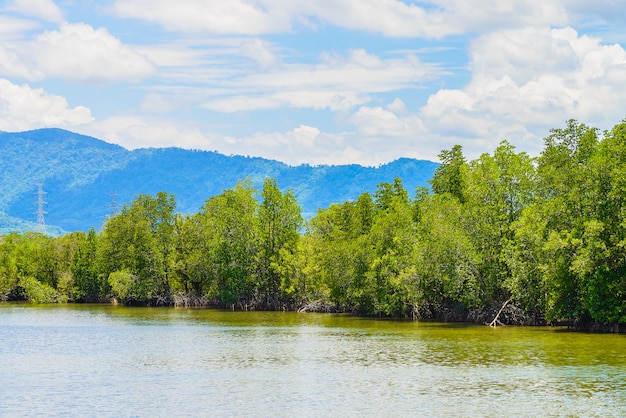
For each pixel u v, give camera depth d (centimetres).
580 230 7612
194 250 14788
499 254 8862
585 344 6631
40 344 7319
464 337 7456
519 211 9000
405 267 9838
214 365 5656
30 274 17588
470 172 9562
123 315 12119
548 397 4209
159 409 4031
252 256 13862
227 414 3903
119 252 15512
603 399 4141
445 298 10188
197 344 7206
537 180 8981
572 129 8731
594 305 7369
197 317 11562
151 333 8531
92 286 16688
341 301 11838
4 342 7538
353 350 6506
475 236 9131
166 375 5172
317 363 5694
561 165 8400
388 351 6388
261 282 13900
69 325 9894
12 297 17962
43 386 4759
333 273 11525
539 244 8000
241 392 4488
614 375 4912
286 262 13275
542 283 8212
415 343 6988
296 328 9081
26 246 18788
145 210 15562
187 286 15325
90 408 4075
